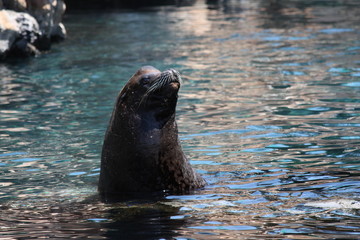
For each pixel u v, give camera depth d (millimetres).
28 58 44281
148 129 17266
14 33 44062
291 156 20781
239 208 15570
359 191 16578
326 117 26094
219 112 27969
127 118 17406
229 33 54219
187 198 16734
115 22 63281
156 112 17328
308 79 34375
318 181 17734
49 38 47344
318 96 30141
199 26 59094
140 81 17484
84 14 71188
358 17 62500
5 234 14250
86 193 17828
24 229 14609
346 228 13609
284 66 38562
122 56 43594
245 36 52094
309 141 22562
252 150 21797
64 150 22688
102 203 16672
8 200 17438
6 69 40406
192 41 49906
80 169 20422
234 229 13914
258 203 15922
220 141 23188
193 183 17688
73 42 51000
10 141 24109
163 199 16734
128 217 15227
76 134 24844
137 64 40250
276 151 21500
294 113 27109
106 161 17766
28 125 26547
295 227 13836
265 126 25109
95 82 35250
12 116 28266
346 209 15031
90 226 14633
